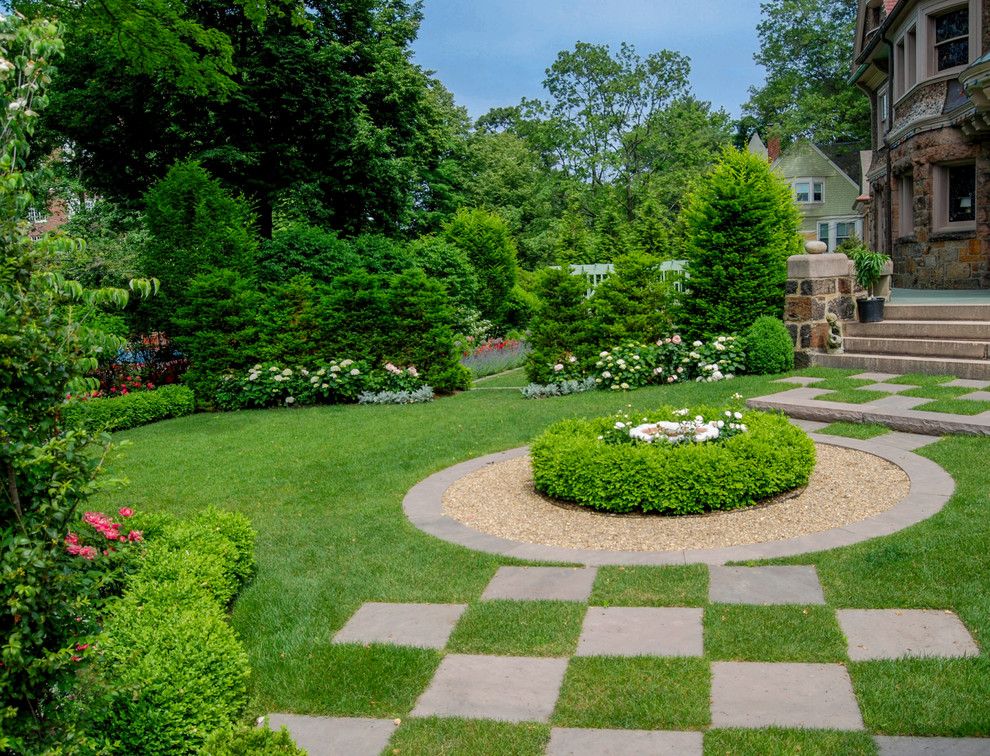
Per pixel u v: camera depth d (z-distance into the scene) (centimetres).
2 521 260
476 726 351
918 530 532
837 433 832
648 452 619
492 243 2459
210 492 777
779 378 1145
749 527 580
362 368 1326
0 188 271
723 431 684
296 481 800
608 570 512
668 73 4672
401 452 895
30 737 260
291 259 1777
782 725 336
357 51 2119
